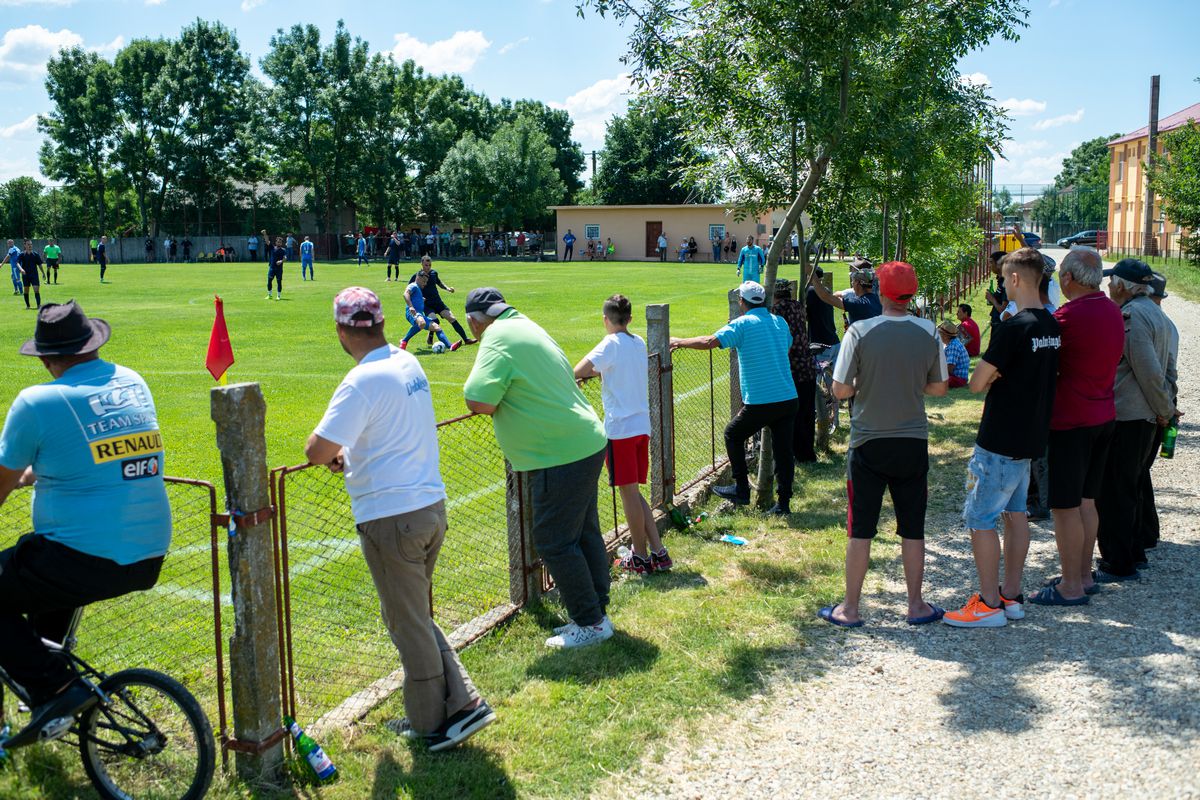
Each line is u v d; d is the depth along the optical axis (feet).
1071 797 10.79
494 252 201.36
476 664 15.33
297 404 36.88
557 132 276.21
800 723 12.98
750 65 24.27
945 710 13.07
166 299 88.69
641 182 222.69
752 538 21.90
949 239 49.80
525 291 94.07
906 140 24.20
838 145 23.38
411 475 12.21
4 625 10.95
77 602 11.01
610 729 13.01
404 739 12.93
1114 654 14.37
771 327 23.02
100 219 213.66
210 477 26.40
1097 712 12.62
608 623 16.08
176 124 207.00
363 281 115.24
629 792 11.52
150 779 11.73
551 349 15.58
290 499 24.29
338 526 22.43
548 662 15.23
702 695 13.92
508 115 272.51
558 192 211.82
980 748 12.01
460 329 53.93
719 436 32.22
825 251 30.19
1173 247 175.01
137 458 11.23
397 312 75.36
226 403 11.10
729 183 27.22
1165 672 13.56
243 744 11.73
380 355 12.42
